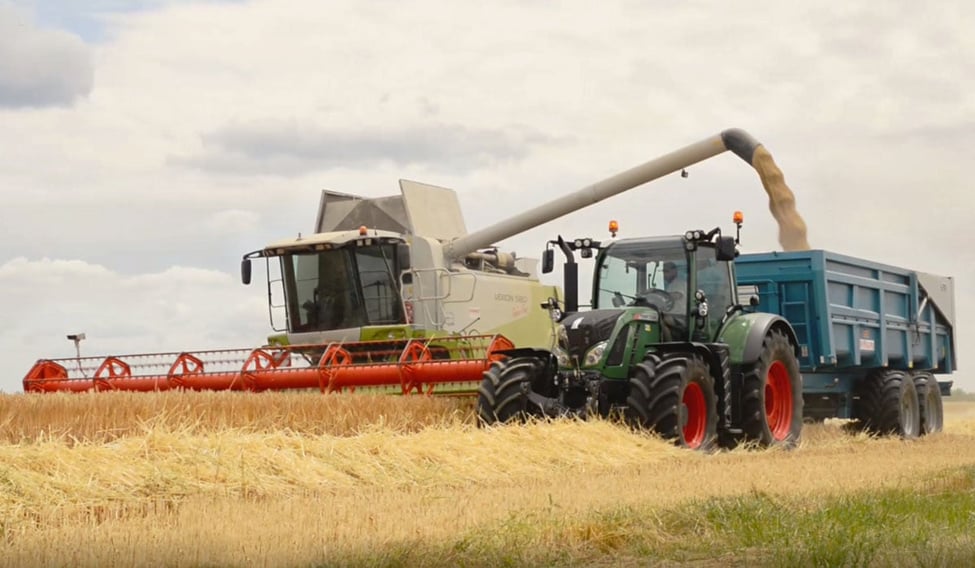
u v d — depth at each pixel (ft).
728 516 23.62
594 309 49.32
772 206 64.59
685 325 48.44
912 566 18.84
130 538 22.50
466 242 67.97
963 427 77.41
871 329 63.00
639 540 22.00
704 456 43.47
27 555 20.70
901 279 67.26
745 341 49.49
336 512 26.27
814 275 58.03
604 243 50.44
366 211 69.56
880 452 46.37
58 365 62.59
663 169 66.74
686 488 30.35
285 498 30.58
